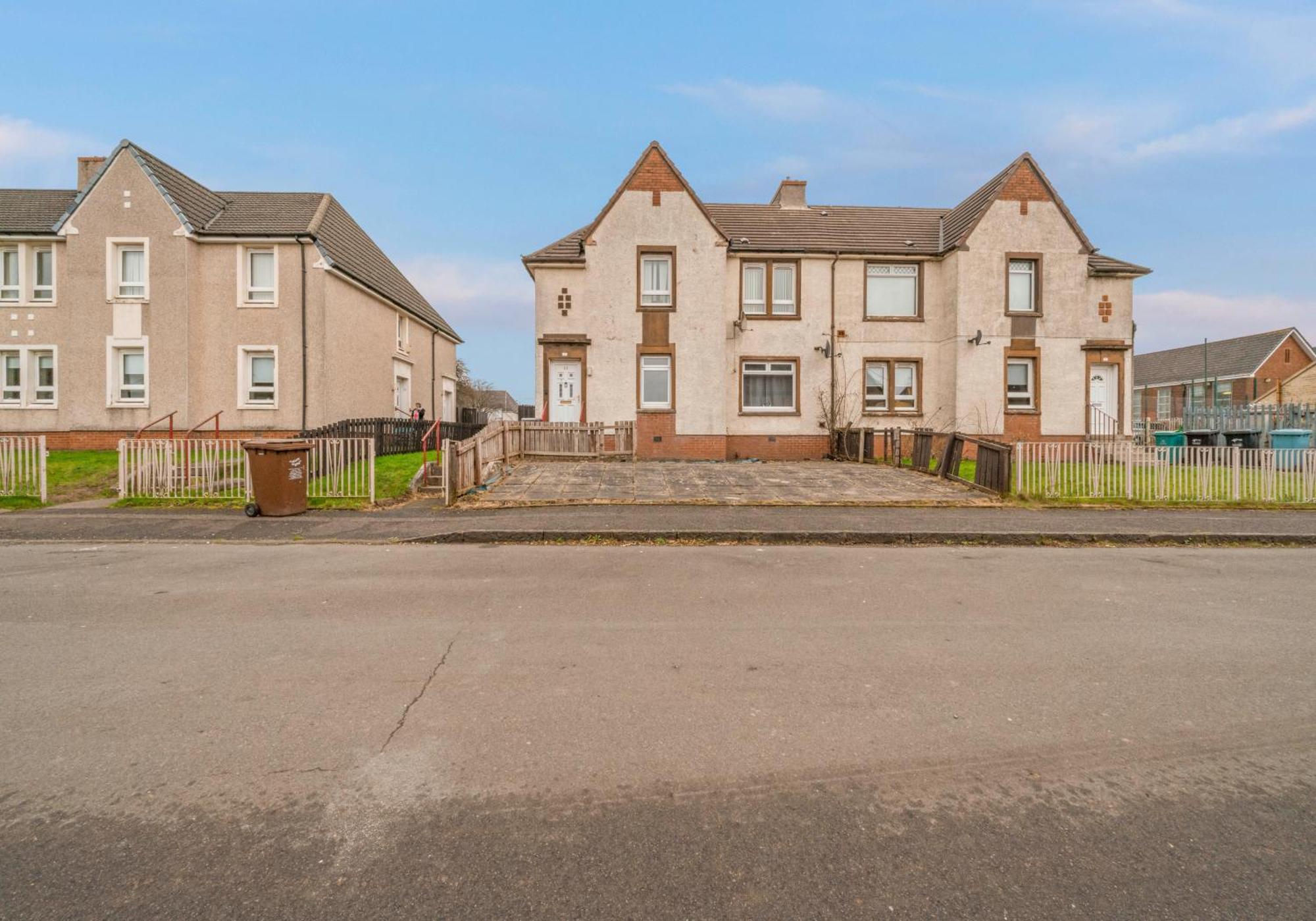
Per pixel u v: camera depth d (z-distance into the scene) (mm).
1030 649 5051
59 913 2324
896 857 2662
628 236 20984
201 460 13039
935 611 6074
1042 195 21766
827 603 6324
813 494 13258
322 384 22172
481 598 6445
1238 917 2348
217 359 22141
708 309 21109
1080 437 21750
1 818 2873
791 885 2502
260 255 22422
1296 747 3568
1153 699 4156
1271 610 6215
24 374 22297
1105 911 2379
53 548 8945
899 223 24328
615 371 20953
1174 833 2826
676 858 2646
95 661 4691
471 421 35844
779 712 3953
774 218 24344
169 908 2355
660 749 3510
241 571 7531
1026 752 3504
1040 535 9820
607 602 6305
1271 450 13258
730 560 8320
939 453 15867
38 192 24625
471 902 2400
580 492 13242
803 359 22172
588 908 2377
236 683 4324
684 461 19172
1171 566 8242
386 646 5027
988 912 2371
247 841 2729
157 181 21547
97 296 21656
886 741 3611
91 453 19578
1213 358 54594
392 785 3146
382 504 12109
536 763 3354
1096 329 21906
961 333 21422
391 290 27750
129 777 3197
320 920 2307
